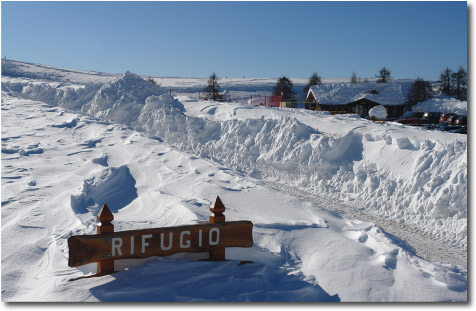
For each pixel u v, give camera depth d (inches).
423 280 227.6
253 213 339.0
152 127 792.3
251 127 683.4
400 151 496.7
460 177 397.4
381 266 242.8
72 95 1021.2
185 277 220.5
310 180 536.1
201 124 759.7
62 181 418.6
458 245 343.6
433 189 414.0
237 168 605.9
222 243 243.0
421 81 2522.1
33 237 282.4
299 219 327.6
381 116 876.0
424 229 385.1
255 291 212.2
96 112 893.2
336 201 473.7
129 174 476.7
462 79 2753.4
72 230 290.7
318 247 273.9
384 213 432.1
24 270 238.8
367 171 500.7
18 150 550.6
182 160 527.2
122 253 219.9
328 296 217.0
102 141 629.9
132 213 353.7
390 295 215.2
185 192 399.5
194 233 236.8
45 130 701.3
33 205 345.7
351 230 312.3
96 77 4975.4
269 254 259.1
